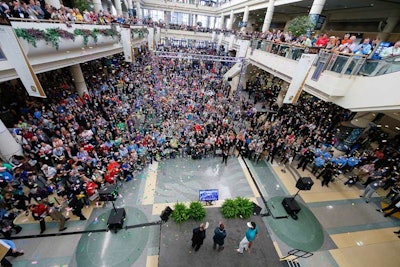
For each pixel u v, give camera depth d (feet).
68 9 34.42
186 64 85.87
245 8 81.00
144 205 25.72
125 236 22.04
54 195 24.89
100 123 35.47
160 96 51.52
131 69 68.23
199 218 22.95
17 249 19.89
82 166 26.37
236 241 21.11
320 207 28.02
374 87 24.23
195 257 19.44
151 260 20.21
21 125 28.07
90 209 24.61
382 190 31.73
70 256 19.83
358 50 25.96
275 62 43.57
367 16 47.93
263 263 19.51
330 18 60.23
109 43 44.42
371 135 39.24
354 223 26.09
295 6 64.23
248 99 60.64
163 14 136.77
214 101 52.75
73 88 44.42
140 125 40.47
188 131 37.50
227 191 29.27
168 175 30.81
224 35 90.33
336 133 39.86
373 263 21.77
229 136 36.14
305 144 35.94
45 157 26.37
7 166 23.58
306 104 51.08
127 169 28.25
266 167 34.96
